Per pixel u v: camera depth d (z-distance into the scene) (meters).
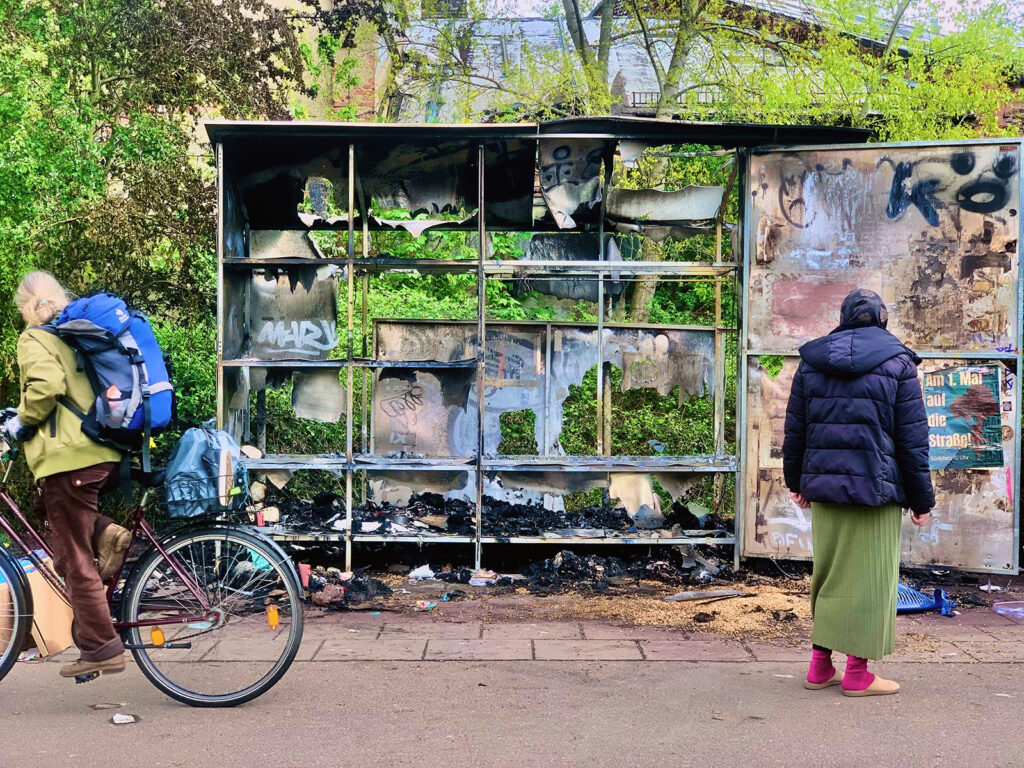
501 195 7.19
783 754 3.54
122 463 3.93
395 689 4.25
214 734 3.71
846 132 6.25
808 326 6.35
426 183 7.06
